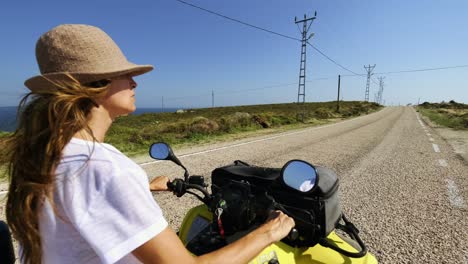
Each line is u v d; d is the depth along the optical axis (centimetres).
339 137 1336
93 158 81
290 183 154
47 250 84
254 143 1127
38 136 80
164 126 1555
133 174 86
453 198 487
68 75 83
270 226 120
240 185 170
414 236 354
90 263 84
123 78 100
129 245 78
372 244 334
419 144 1104
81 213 78
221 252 99
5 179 540
